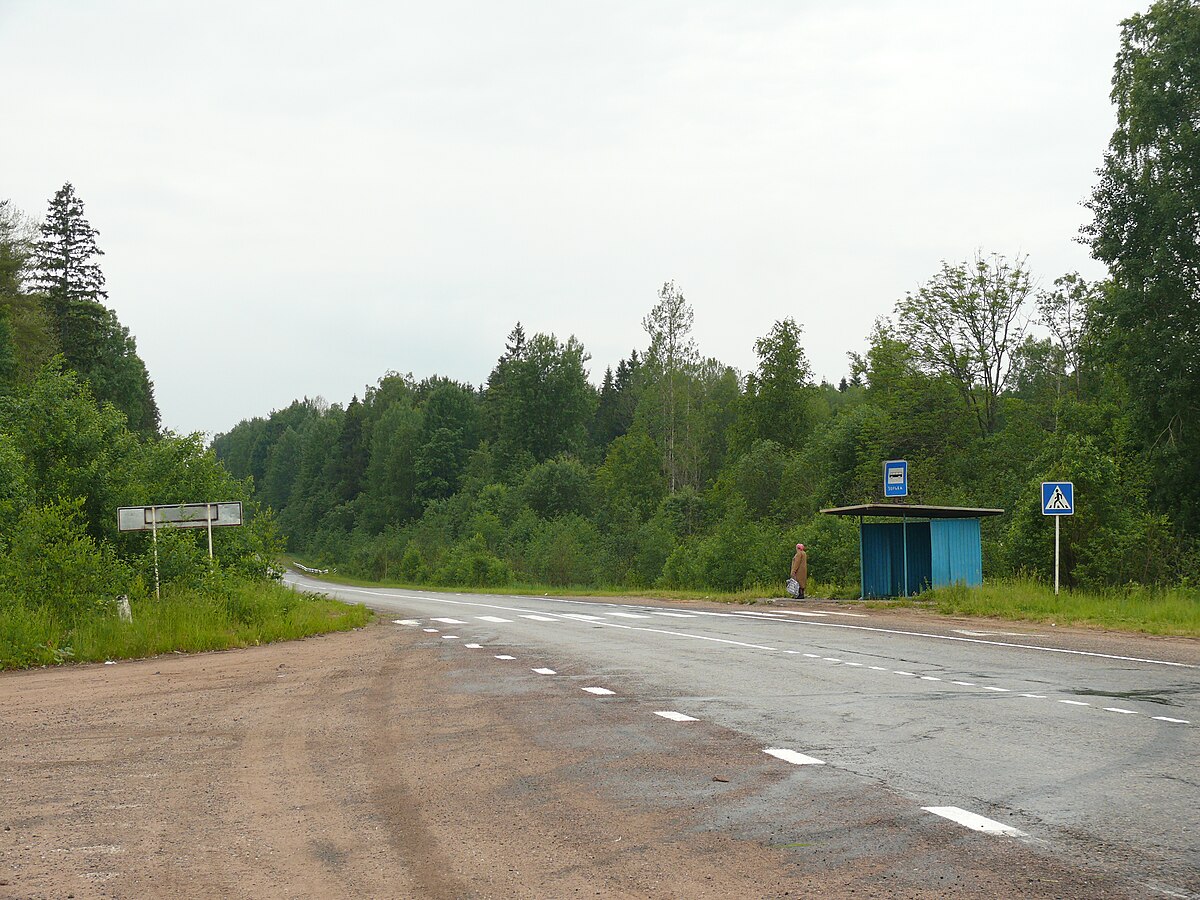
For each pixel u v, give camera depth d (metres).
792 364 88.50
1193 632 19.42
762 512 69.75
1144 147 44.50
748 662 15.16
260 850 5.77
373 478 130.12
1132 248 44.66
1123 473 41.38
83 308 70.00
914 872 5.16
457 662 15.95
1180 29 43.06
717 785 7.13
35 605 19.38
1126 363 45.19
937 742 8.66
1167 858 5.38
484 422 130.62
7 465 26.69
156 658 17.95
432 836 5.99
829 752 8.26
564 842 5.80
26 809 6.83
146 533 26.22
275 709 11.23
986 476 57.81
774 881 5.05
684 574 49.72
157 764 8.30
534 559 68.38
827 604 30.70
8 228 62.53
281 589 30.81
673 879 5.11
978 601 25.36
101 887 5.14
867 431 63.56
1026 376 66.50
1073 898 4.77
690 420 87.50
